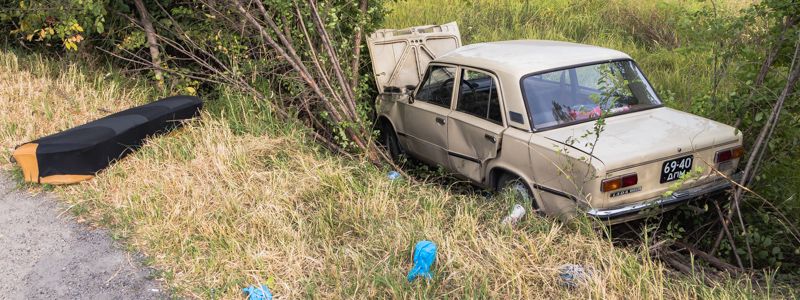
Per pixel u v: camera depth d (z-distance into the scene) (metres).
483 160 6.02
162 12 8.09
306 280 4.41
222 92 7.28
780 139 5.54
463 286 4.24
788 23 5.63
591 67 6.07
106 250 4.86
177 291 4.35
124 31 8.09
